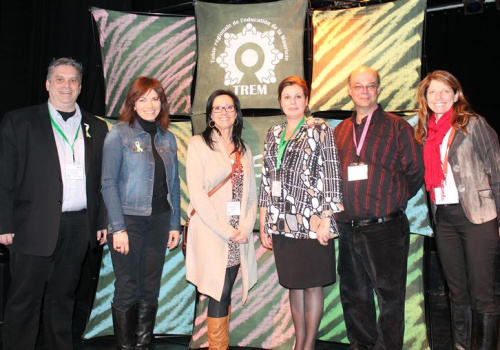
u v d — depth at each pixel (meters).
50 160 2.63
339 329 3.20
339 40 3.17
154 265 2.83
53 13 4.71
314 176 2.63
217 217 2.66
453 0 4.19
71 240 2.74
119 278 2.72
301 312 2.74
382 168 2.65
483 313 2.53
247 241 2.73
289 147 2.66
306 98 2.73
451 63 4.64
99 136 2.83
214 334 2.74
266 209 2.81
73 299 2.86
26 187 2.63
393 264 2.62
